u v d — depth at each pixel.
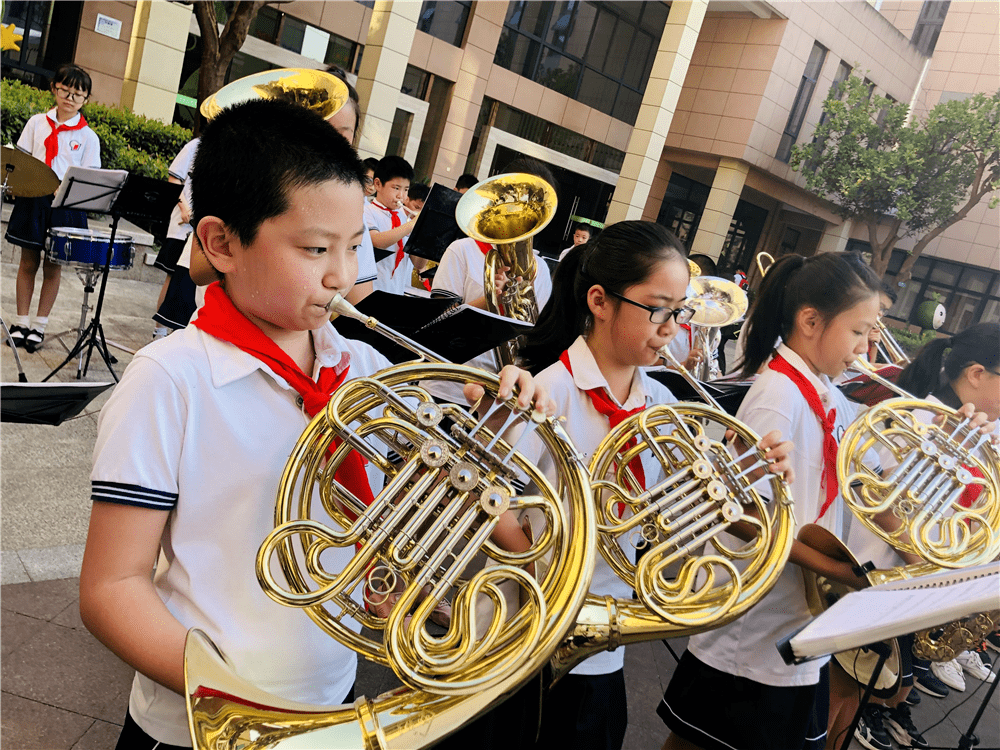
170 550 0.98
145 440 0.91
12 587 2.23
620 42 15.38
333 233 0.92
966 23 15.30
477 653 0.87
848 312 1.81
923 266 15.54
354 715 0.85
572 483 1.02
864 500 1.89
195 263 1.83
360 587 1.14
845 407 2.09
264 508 0.99
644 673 2.65
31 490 2.76
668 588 1.23
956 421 1.94
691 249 16.41
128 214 4.03
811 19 15.21
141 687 1.02
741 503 1.37
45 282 4.23
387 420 0.94
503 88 14.12
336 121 2.11
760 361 2.03
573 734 1.37
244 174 0.89
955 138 12.45
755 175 16.28
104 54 9.55
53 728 1.77
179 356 0.94
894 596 1.14
